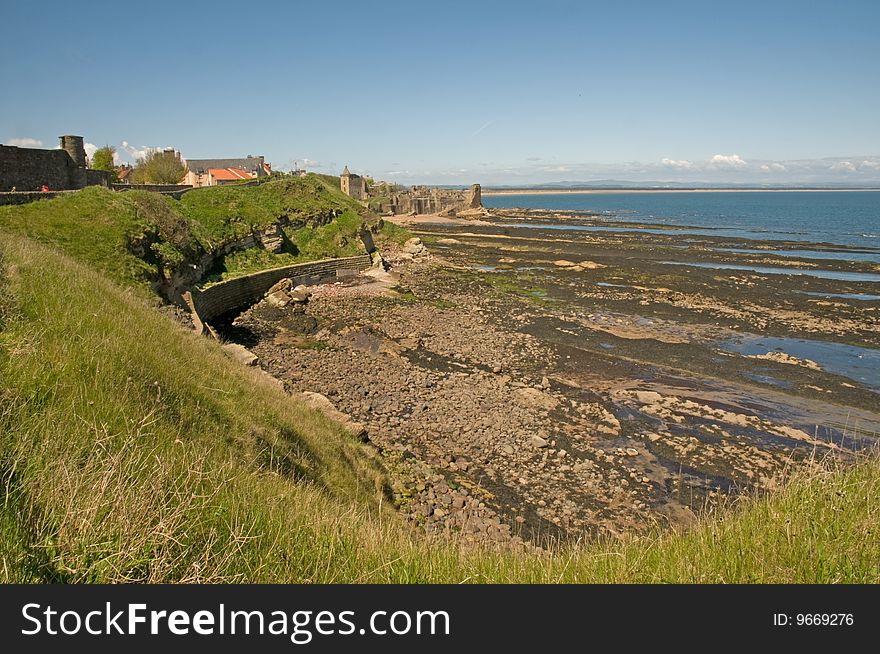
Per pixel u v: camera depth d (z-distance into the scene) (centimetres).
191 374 1023
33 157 3394
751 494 1611
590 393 2386
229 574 442
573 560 585
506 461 1753
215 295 3453
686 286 4872
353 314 3675
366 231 5656
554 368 2700
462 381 2455
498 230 10269
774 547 497
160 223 3130
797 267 5897
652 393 2364
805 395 2438
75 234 2544
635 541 655
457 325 3475
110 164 6988
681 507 1551
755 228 11000
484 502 1511
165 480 512
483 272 5666
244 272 4000
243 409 1051
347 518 726
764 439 1995
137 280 2486
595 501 1563
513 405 2191
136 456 536
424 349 2952
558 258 6650
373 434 1858
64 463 458
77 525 395
